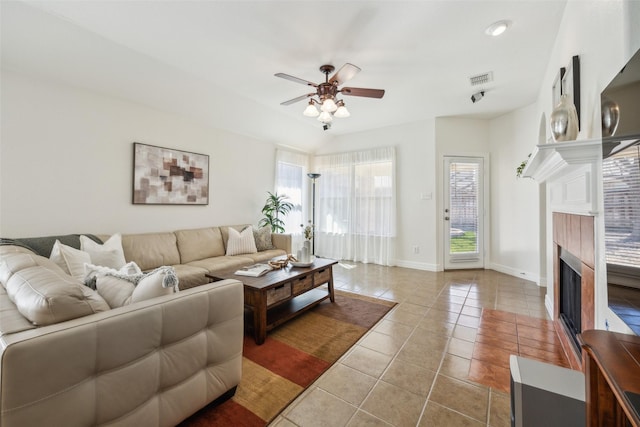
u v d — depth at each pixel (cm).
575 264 184
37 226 264
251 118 439
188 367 135
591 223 150
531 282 395
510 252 440
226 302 153
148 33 240
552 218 260
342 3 204
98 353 104
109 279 148
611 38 129
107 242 277
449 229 475
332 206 582
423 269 479
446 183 471
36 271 132
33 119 261
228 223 448
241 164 470
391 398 162
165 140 365
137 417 116
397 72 307
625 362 75
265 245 432
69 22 225
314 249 599
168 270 142
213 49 264
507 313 286
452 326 257
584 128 170
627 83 91
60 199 277
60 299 105
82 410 100
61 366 96
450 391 167
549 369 122
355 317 278
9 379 86
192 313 136
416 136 488
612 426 84
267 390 168
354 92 281
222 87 351
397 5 206
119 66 282
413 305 311
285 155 546
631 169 88
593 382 86
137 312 117
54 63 258
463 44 254
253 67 298
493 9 210
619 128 97
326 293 329
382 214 520
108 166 311
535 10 211
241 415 148
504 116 449
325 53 270
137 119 336
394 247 511
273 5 206
